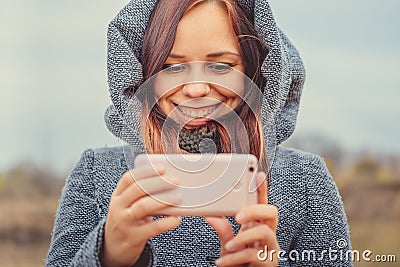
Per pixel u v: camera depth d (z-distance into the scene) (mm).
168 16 1111
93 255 988
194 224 1201
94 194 1233
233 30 1121
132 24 1188
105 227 998
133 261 1008
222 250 1027
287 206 1237
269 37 1150
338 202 1290
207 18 1109
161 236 1193
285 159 1293
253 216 980
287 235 1227
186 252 1189
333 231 1254
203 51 1104
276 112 1181
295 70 1301
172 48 1107
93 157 1279
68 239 1184
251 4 1199
